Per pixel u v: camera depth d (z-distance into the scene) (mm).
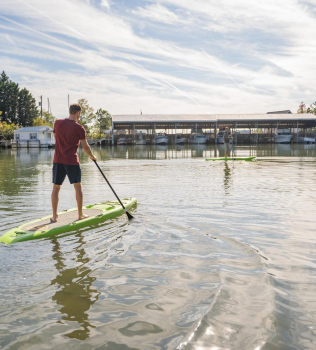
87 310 2184
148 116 58500
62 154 4398
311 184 7945
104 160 19578
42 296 2383
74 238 3771
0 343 1844
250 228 4027
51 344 1834
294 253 3174
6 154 29688
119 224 4312
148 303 2256
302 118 55375
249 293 2367
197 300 2279
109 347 1798
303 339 1838
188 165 14594
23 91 82812
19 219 4656
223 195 6371
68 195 6680
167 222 4332
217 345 1793
